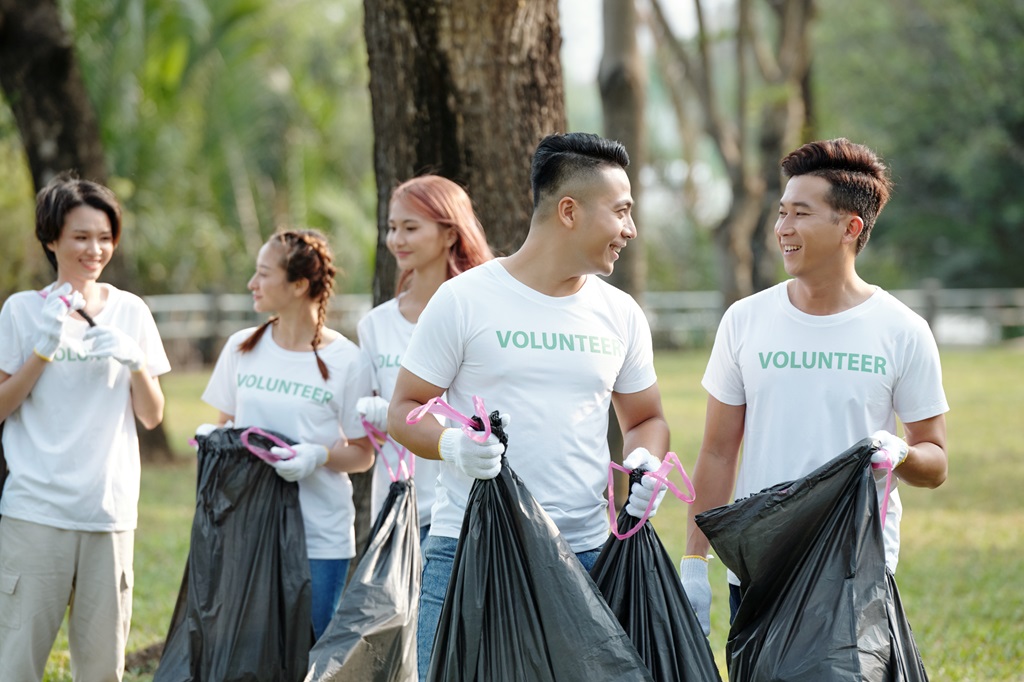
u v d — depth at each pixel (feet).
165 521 39.04
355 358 20.85
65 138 42.22
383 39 24.94
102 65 72.28
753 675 14.97
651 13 89.51
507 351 15.33
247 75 90.58
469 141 24.79
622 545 15.25
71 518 19.11
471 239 20.79
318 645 17.13
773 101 84.74
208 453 19.70
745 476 16.33
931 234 130.52
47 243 19.75
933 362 15.92
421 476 19.71
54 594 19.17
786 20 85.71
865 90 125.39
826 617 14.53
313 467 19.80
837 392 15.76
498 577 14.52
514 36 24.75
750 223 89.20
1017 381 78.79
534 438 15.31
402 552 18.07
